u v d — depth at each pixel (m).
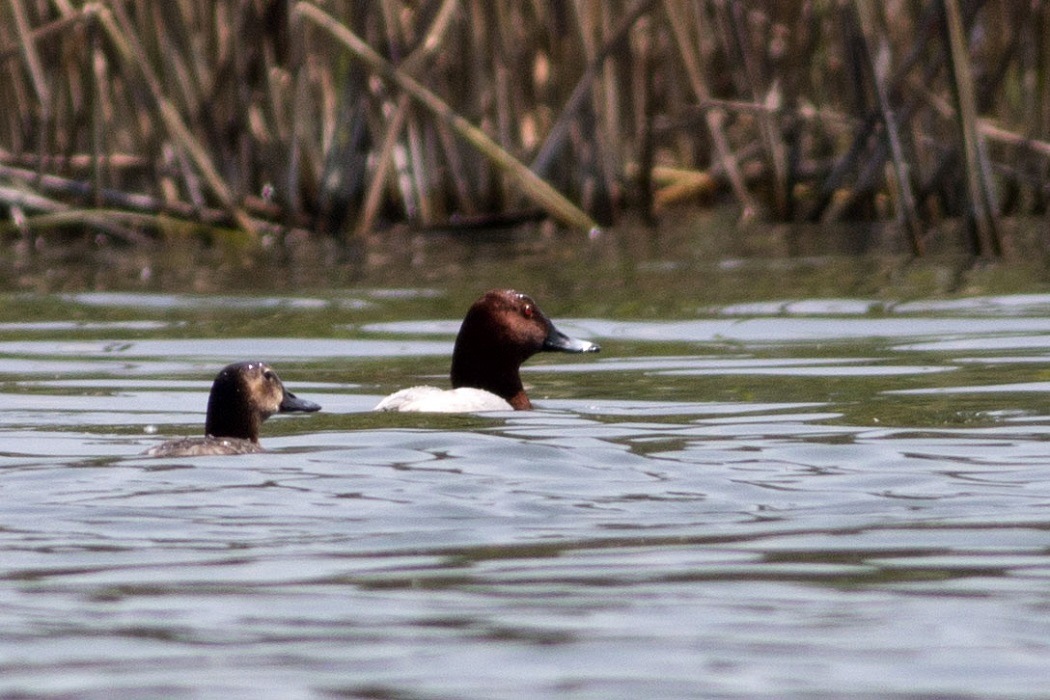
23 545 7.32
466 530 7.57
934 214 24.06
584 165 24.64
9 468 8.99
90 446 9.95
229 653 5.77
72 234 24.83
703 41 25.41
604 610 6.25
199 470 8.80
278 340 15.15
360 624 6.11
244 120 23.91
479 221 24.62
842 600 6.35
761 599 6.38
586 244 22.84
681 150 27.75
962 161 20.02
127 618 6.20
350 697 5.29
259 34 23.55
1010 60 23.23
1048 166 24.47
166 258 22.28
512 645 5.84
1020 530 7.40
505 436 9.77
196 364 13.83
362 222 23.91
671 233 23.91
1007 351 13.29
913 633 5.93
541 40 24.58
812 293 17.36
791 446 9.44
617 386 12.32
